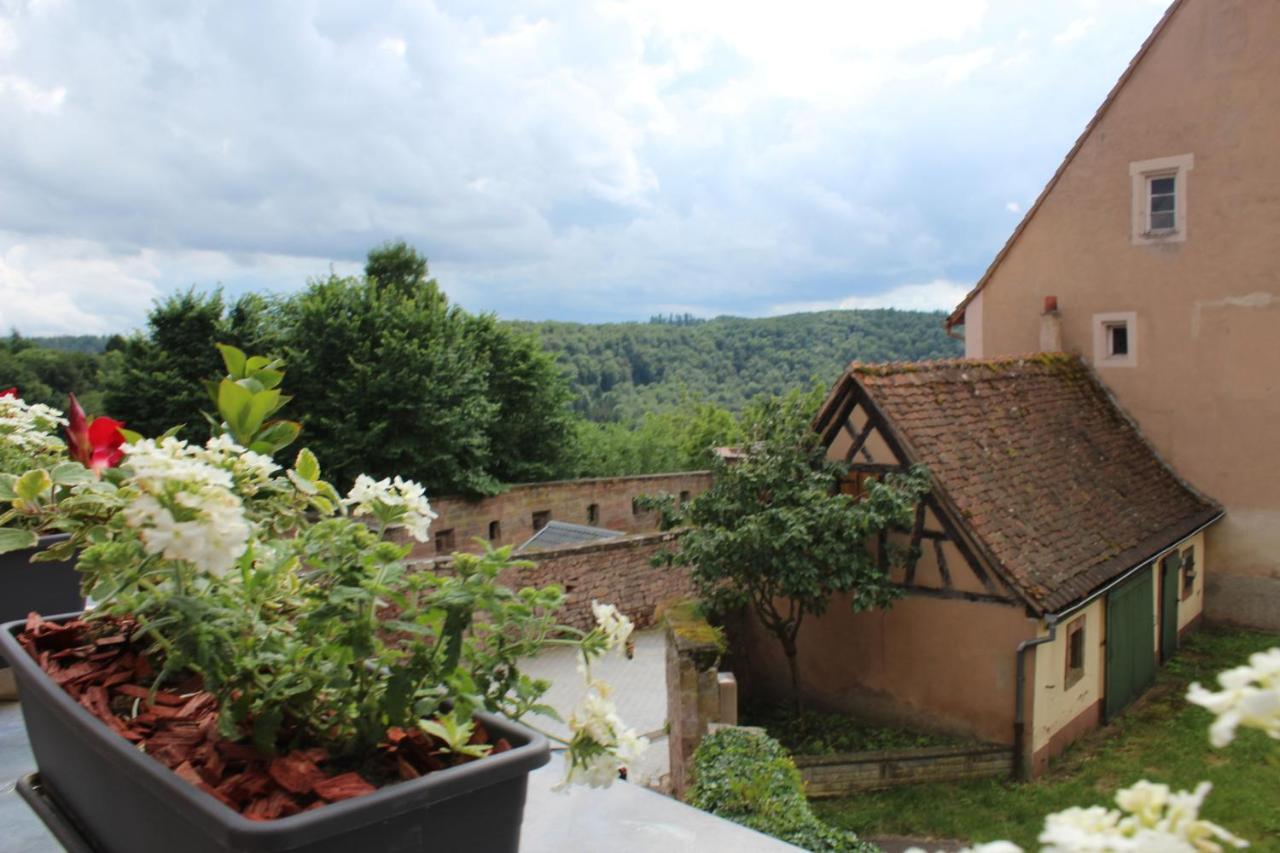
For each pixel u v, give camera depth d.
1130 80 14.91
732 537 10.40
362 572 1.46
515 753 1.40
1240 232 14.20
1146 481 14.02
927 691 11.05
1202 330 14.59
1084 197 15.41
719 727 7.54
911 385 11.98
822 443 11.53
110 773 1.46
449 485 23.09
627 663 16.03
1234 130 14.12
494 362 26.91
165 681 1.72
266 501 1.74
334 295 22.89
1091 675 11.35
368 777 1.46
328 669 1.46
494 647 1.62
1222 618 14.76
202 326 22.08
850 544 10.43
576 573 17.20
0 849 2.00
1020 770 10.19
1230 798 8.88
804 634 12.10
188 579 1.48
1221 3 14.05
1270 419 14.20
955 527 10.70
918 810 9.44
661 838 2.06
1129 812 0.73
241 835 1.15
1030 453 12.56
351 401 22.42
